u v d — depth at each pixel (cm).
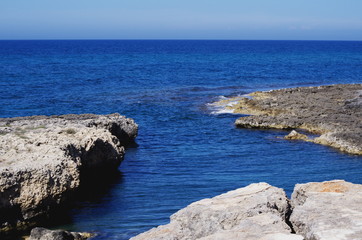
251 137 3525
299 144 3284
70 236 1644
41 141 2189
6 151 2042
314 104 4462
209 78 7988
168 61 12875
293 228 1143
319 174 2544
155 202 2092
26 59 12975
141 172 2588
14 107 4759
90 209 1997
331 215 1090
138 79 7712
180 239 1170
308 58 14788
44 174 1819
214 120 4200
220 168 2673
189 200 2116
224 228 1164
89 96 5672
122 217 1905
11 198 1748
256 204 1219
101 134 2534
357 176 2508
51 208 1856
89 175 2405
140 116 4391
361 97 4578
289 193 2186
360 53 18850
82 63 11581
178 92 6128
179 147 3206
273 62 12581
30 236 1614
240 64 11662
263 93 5662
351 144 3092
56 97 5525
